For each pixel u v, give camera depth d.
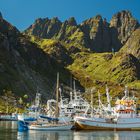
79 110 190.12
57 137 116.88
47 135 123.06
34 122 144.12
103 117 154.00
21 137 114.44
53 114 187.50
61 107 186.25
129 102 156.62
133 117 154.75
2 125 180.00
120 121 152.88
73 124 149.38
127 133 139.12
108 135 128.38
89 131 145.50
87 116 156.75
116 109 156.50
